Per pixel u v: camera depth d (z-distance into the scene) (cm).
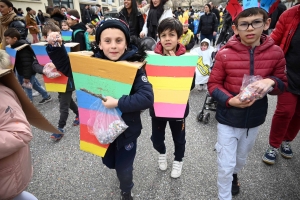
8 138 104
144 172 228
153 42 290
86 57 139
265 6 158
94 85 145
